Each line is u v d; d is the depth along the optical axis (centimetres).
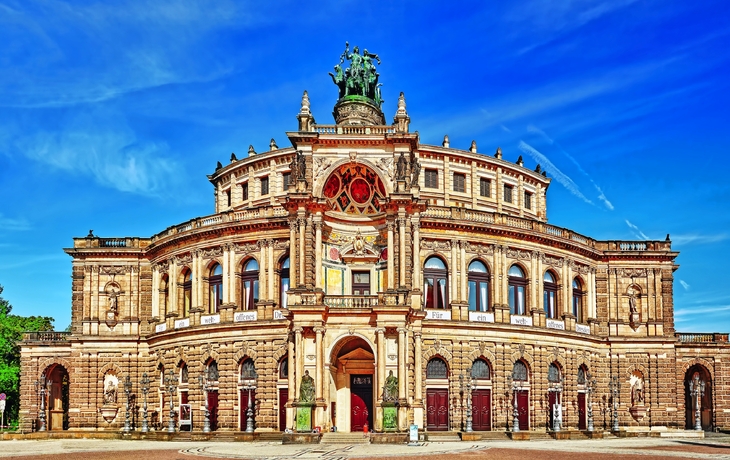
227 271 8256
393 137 7462
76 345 8975
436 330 7944
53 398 9806
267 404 7775
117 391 8875
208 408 8131
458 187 9412
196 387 8200
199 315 8344
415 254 7431
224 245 8294
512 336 8256
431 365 7981
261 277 8075
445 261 8212
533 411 8256
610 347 9162
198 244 8462
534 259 8575
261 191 9388
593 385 8925
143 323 9012
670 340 9112
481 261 8406
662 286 9275
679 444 6738
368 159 7506
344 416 7431
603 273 9306
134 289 9106
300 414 6725
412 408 7150
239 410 7981
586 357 8925
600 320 9200
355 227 7800
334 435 6731
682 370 9406
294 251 7338
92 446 6750
